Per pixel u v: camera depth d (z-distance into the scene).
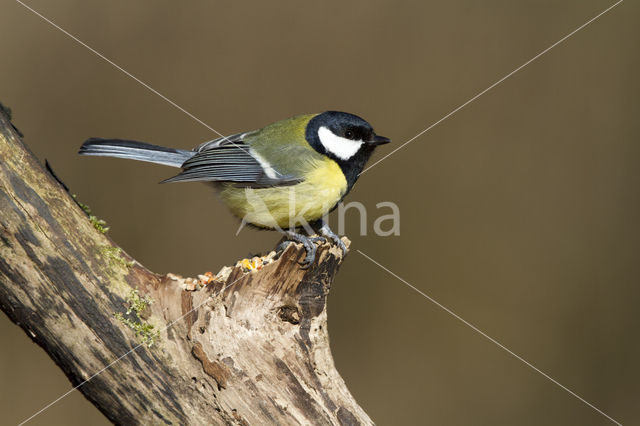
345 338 13.17
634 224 13.46
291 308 5.96
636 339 12.65
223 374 5.56
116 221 12.99
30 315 5.35
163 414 5.45
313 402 5.77
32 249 5.31
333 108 14.00
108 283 5.51
